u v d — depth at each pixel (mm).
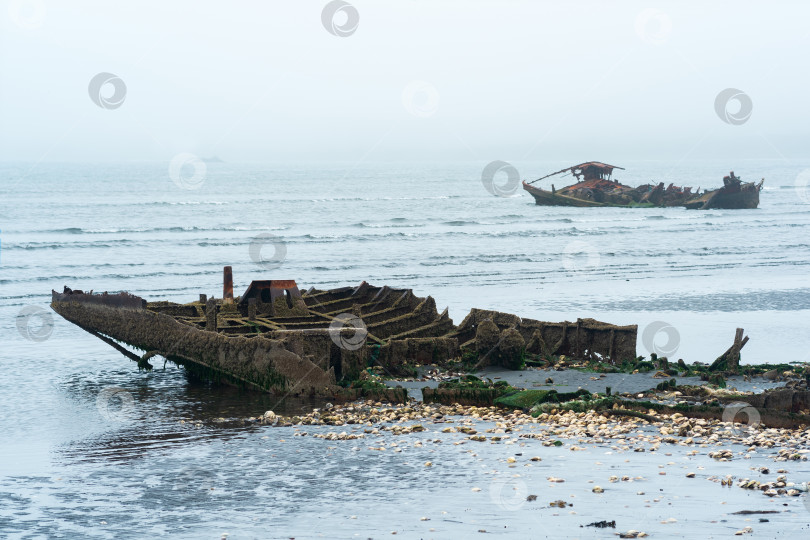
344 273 58844
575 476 15180
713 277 54844
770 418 18609
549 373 23703
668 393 21156
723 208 125375
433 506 13781
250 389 23219
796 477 14969
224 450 17391
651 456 16422
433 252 71000
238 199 143375
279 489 14844
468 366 24391
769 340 31250
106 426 19500
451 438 18031
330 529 12867
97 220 97375
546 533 12430
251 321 25391
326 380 21438
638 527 12555
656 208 127000
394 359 24000
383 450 17156
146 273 57656
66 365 27672
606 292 47562
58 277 55688
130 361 28312
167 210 114750
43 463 16688
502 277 56156
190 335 23750
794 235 87688
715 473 15273
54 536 12852
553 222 102938
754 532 12297
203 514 13680
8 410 21250
